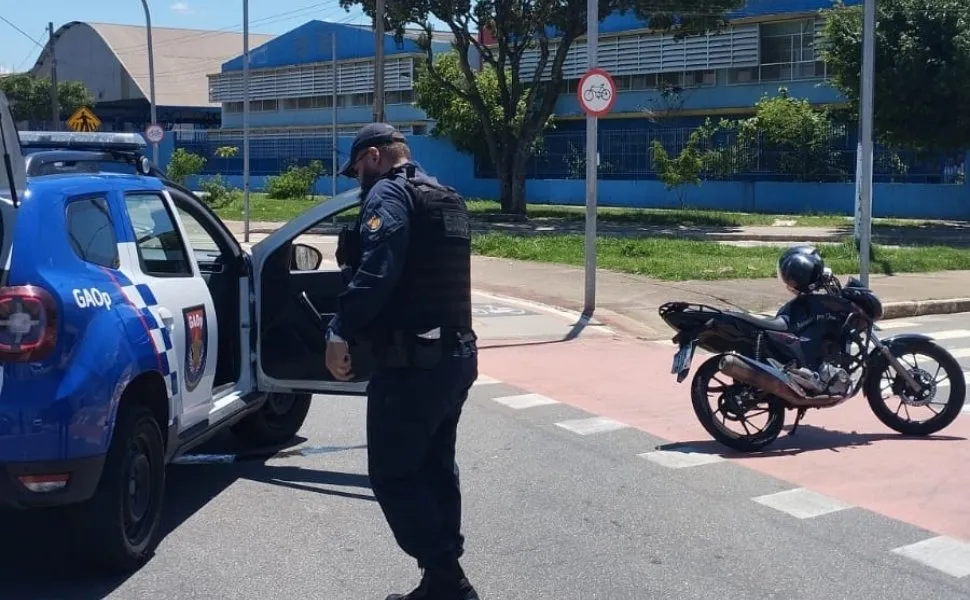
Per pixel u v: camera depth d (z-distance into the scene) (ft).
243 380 21.84
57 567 16.92
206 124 232.73
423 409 14.25
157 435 17.17
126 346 15.84
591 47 42.60
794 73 121.19
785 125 115.65
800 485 21.83
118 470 15.78
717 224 101.24
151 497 17.21
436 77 110.22
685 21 103.45
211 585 16.31
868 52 46.34
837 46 94.07
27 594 15.85
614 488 21.58
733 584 16.62
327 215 21.49
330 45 171.12
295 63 177.88
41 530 18.58
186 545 18.04
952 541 18.57
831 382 24.48
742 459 23.77
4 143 14.74
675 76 131.64
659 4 100.99
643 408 28.81
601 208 128.36
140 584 16.30
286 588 16.24
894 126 93.50
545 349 37.76
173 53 232.53
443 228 14.32
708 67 127.44
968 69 86.22
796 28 120.16
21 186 15.23
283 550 17.87
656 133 131.03
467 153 144.87
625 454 24.14
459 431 26.17
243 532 18.75
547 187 141.79
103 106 228.22
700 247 69.05
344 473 22.54
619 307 45.75
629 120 137.59
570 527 19.22
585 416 27.81
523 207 108.68
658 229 94.79
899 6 89.56
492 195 147.23
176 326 18.06
